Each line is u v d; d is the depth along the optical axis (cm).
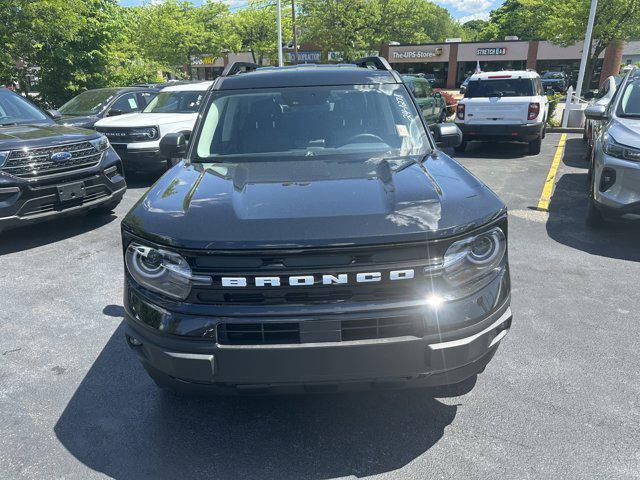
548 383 308
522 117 1055
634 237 570
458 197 244
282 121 349
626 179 519
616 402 289
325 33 3681
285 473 242
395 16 3691
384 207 231
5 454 258
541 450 254
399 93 369
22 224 556
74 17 1498
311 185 260
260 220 222
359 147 331
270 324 216
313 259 212
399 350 217
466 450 254
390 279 215
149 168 901
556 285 446
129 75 2002
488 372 320
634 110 605
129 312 238
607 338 358
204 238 216
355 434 268
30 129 614
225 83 379
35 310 420
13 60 1529
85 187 603
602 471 239
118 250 563
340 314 213
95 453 258
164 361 226
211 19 4056
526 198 743
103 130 891
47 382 320
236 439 266
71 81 1691
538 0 2209
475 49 5016
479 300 227
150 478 241
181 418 283
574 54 4675
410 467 245
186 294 221
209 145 342
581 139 1302
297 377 219
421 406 289
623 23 2014
